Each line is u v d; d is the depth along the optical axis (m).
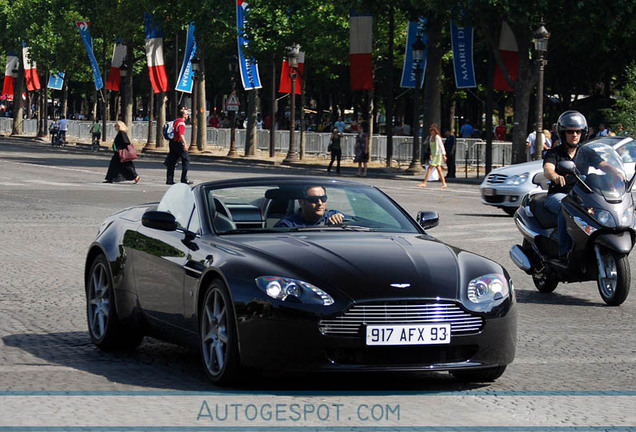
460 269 9.79
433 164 46.69
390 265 9.59
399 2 56.50
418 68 56.38
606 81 72.81
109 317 11.61
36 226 26.12
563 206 16.16
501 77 55.75
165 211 11.42
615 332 13.51
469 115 92.50
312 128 94.31
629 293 17.33
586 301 16.41
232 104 73.50
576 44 56.50
